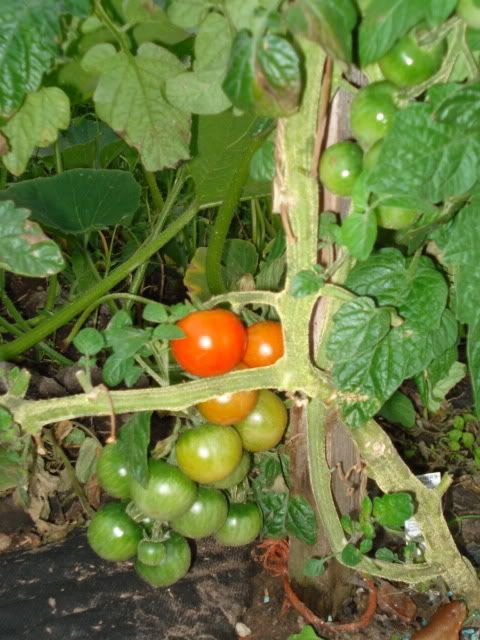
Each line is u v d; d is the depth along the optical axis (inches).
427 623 15.3
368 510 12.7
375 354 10.5
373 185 8.6
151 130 11.5
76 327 21.5
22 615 15.8
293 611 16.2
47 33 9.2
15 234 10.2
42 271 10.3
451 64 9.0
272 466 14.8
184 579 16.8
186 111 10.4
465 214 9.7
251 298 11.0
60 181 16.4
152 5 10.6
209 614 16.1
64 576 16.8
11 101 9.3
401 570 13.6
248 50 8.0
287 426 15.4
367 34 8.6
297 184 9.6
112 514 13.2
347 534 14.5
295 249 10.1
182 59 14.5
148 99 11.2
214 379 11.0
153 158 11.8
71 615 15.8
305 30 7.7
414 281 10.7
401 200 9.1
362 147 9.7
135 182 17.2
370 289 10.8
